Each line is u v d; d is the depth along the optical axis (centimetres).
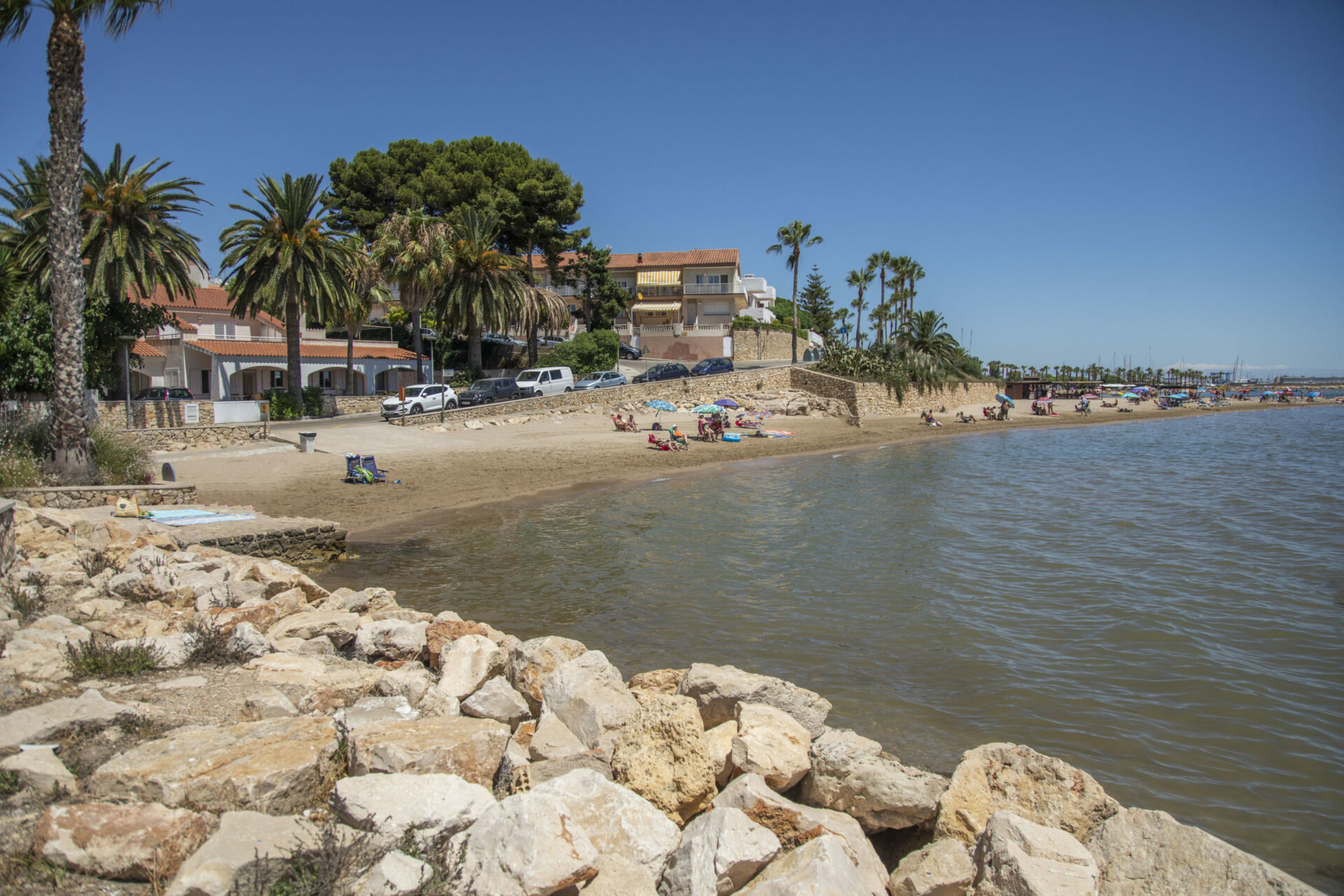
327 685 655
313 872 361
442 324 5450
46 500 1533
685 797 525
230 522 1566
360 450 3100
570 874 379
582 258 6519
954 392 6781
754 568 1527
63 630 728
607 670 693
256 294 3891
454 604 1266
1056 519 2130
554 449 3388
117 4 1711
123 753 458
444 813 420
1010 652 1063
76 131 1708
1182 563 1616
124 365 3391
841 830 507
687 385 4981
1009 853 448
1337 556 1692
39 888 345
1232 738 816
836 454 3794
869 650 1067
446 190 5716
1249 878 454
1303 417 8200
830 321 10756
